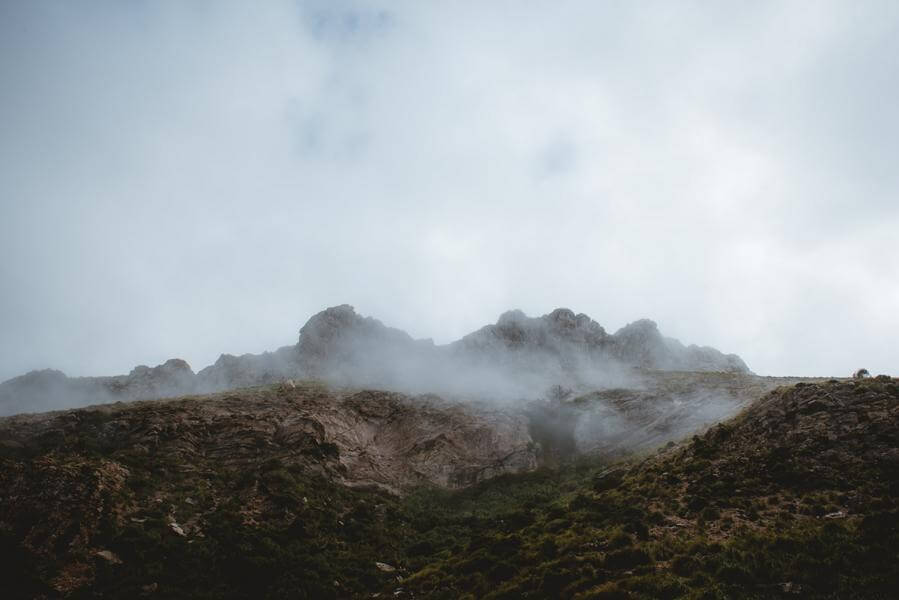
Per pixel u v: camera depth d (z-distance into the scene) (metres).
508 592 33.34
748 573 28.09
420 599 37.38
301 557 44.91
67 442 56.91
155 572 39.81
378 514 58.66
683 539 34.41
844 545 28.56
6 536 40.06
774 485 38.47
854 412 42.28
